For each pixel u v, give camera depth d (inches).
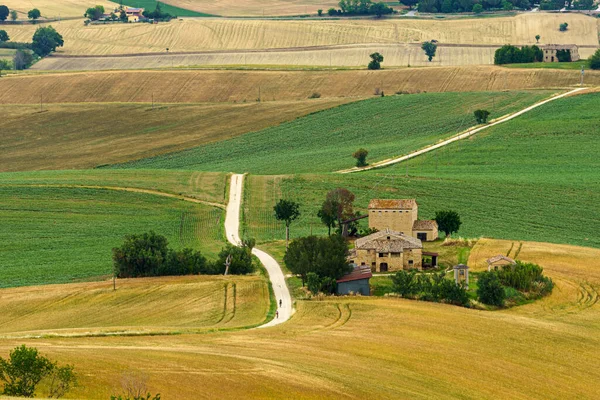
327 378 7711.6
